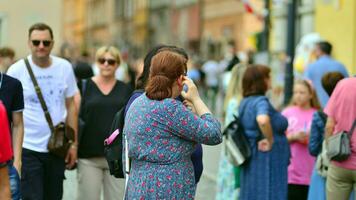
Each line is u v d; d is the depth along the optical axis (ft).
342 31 112.88
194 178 34.71
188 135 33.86
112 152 39.37
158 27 360.28
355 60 109.60
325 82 51.03
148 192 33.76
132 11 407.44
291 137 55.06
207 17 280.72
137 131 34.04
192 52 276.00
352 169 45.34
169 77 34.27
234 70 57.16
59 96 49.52
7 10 112.57
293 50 87.86
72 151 50.24
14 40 112.98
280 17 150.00
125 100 51.13
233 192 56.70
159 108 33.83
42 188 49.03
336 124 45.88
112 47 51.93
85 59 107.34
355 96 45.03
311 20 134.21
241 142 52.47
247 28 183.01
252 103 52.11
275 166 52.16
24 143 48.39
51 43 48.55
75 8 430.61
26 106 48.73
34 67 49.11
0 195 32.12
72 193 69.00
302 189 55.47
